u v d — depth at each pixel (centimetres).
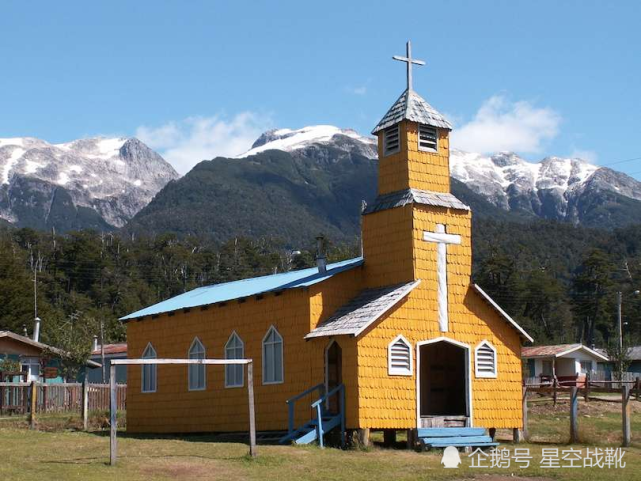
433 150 3406
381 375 3075
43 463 2481
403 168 3350
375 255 3372
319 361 3186
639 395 5556
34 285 9700
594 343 11762
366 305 3189
